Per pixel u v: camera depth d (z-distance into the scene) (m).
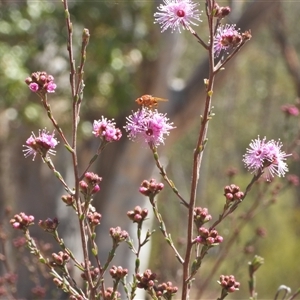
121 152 8.71
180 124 8.65
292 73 9.99
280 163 2.61
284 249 14.36
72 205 2.74
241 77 19.19
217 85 8.71
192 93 8.56
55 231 2.74
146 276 2.75
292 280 14.15
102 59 7.74
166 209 14.91
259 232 5.78
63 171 9.59
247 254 5.80
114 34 7.95
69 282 2.99
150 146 2.62
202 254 2.60
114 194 8.77
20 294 7.69
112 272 2.77
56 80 7.89
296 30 16.33
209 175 19.73
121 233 2.70
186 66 15.48
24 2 7.52
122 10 8.08
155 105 2.85
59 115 8.08
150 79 8.41
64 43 7.68
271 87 18.56
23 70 7.14
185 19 2.56
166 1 2.65
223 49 2.96
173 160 18.95
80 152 9.35
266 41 16.78
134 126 2.60
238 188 2.70
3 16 7.43
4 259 5.00
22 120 7.70
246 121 20.52
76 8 7.77
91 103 8.30
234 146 20.56
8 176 11.22
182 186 18.78
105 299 2.80
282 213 15.30
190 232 2.64
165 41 8.12
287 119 5.40
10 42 7.59
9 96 7.24
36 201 9.57
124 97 8.00
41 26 7.78
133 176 8.74
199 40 2.56
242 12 8.77
